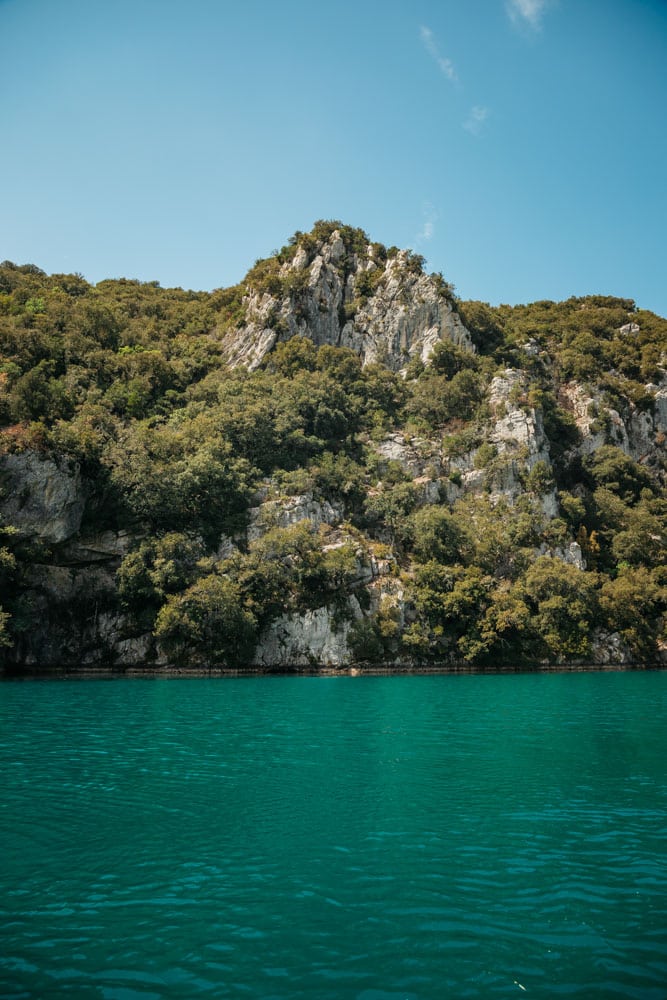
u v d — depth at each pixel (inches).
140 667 2817.4
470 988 414.6
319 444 3917.3
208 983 418.0
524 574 3415.4
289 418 3905.0
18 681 2493.8
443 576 3161.9
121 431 3356.3
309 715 1533.0
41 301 4704.7
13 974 425.1
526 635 3208.7
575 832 697.0
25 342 3841.0
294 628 2955.2
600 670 3289.9
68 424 3110.2
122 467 3024.1
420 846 654.5
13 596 2691.9
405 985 417.7
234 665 2849.4
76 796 816.3
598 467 4667.8
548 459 4229.8
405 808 778.2
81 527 2965.1
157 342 4899.1
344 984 418.0
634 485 4734.3
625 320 6422.2
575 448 4825.3
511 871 595.2
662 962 448.1
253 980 422.0
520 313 6929.1
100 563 2960.1
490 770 972.6
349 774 941.8
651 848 652.1
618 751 1117.1
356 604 3051.2
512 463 4008.4
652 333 6087.6
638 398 5201.8
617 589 3503.9
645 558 4018.2
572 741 1211.2
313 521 3351.4
